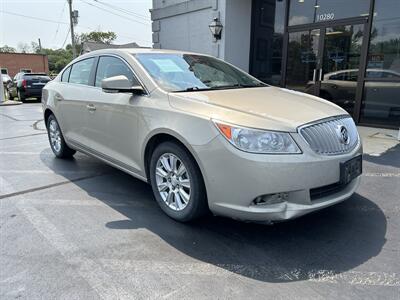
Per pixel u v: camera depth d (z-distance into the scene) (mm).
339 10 8016
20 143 6797
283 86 9422
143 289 2320
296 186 2611
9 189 4164
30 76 17297
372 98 7746
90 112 4191
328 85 8469
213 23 9797
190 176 2982
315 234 3018
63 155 5410
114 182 4391
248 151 2586
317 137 2766
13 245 2869
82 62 4672
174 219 3271
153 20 12258
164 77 3557
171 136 3113
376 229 3094
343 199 2957
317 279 2408
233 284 2365
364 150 5738
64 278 2439
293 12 8930
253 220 2682
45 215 3436
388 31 7336
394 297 2217
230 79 4035
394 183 4199
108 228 3160
